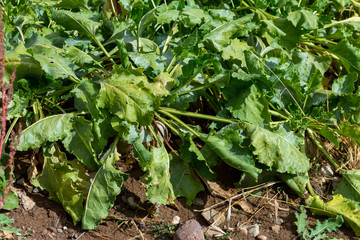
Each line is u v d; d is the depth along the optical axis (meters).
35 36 1.88
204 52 1.97
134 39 1.94
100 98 1.76
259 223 1.79
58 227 1.73
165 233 1.74
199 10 1.95
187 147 1.83
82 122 1.77
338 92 1.97
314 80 1.93
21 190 1.78
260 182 1.87
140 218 1.77
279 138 1.83
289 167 1.82
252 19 1.98
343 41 2.06
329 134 1.87
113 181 1.75
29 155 1.85
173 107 1.89
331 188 1.91
